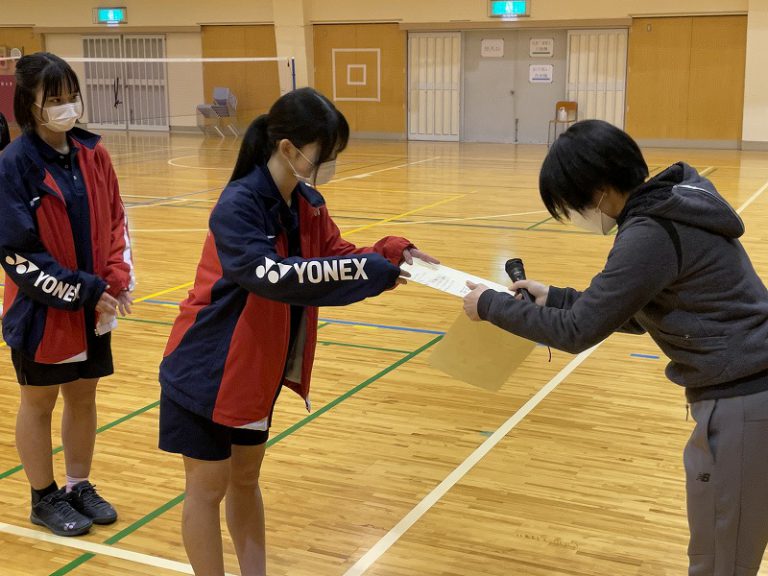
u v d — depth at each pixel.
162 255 7.43
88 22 20.66
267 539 2.80
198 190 11.53
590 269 6.81
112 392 4.17
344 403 4.02
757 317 1.77
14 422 3.82
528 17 17.41
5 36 21.53
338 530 2.86
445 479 3.24
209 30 19.84
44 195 2.57
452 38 18.20
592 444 3.55
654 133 17.17
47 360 2.65
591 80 17.42
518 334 1.90
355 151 16.80
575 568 2.62
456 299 5.95
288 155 1.98
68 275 2.53
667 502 3.04
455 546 2.75
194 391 2.08
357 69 19.09
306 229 2.19
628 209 1.80
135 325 5.33
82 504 2.92
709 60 16.48
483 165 14.34
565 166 1.83
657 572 2.59
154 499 3.09
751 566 1.83
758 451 1.76
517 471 3.30
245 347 2.06
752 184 11.59
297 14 18.84
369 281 1.94
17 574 2.59
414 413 3.90
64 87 2.51
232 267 1.97
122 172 13.48
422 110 18.86
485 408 3.96
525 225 8.86
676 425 3.75
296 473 3.29
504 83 18.09
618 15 16.83
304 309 2.23
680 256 1.73
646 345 4.90
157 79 20.44
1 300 5.72
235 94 19.89
